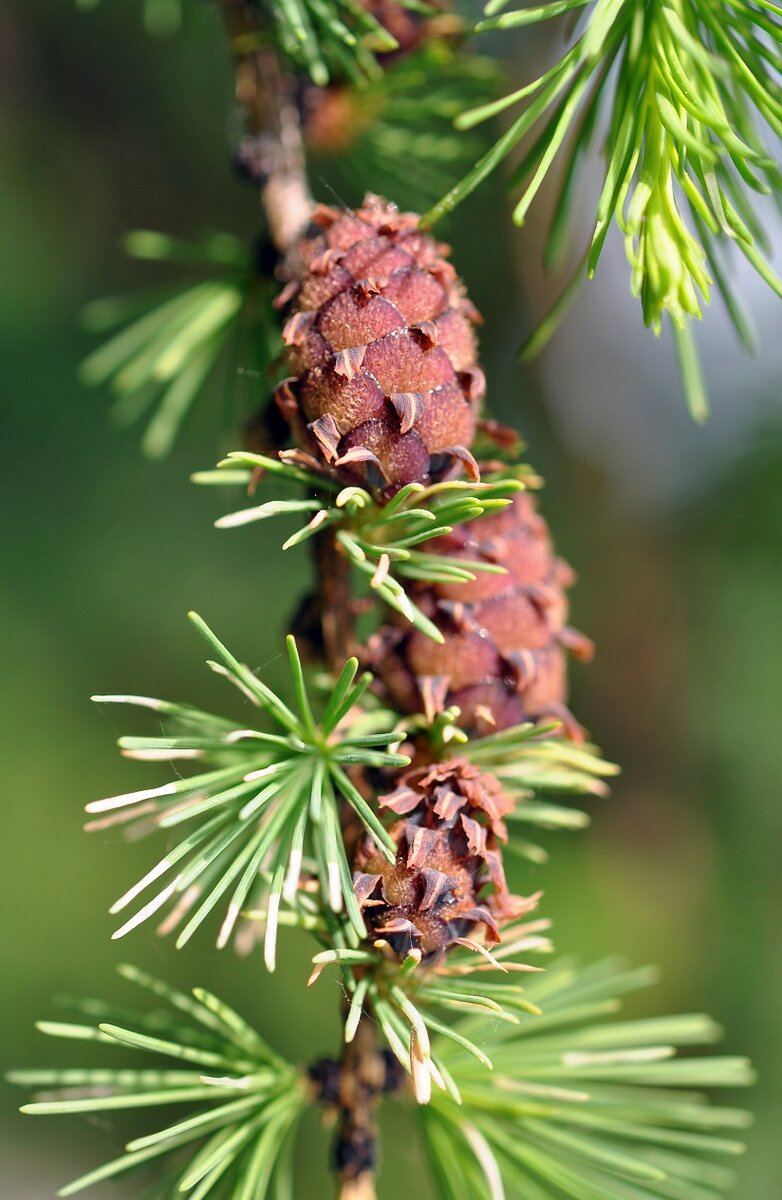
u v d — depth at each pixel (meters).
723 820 0.60
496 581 0.26
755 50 0.25
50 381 0.68
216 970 0.61
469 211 0.63
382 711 0.26
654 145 0.24
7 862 0.64
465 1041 0.24
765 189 0.24
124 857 0.66
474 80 0.31
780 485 0.56
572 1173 0.27
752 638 0.59
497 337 0.68
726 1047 0.56
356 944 0.25
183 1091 0.26
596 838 0.64
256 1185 0.26
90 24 0.71
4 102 0.71
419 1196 0.52
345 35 0.27
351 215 0.25
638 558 0.67
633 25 0.25
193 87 0.71
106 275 0.73
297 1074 0.27
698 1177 0.28
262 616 0.63
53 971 0.63
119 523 0.66
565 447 0.68
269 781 0.25
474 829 0.25
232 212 0.75
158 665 0.65
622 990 0.28
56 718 0.66
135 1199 0.27
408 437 0.25
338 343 0.25
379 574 0.24
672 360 0.65
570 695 0.68
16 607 0.66
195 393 0.34
